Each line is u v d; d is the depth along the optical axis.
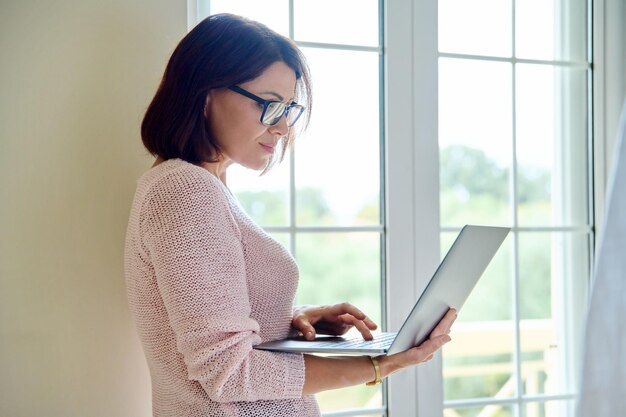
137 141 1.42
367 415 1.76
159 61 1.44
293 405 1.12
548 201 1.94
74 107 1.39
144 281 1.09
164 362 1.09
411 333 1.09
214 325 0.98
